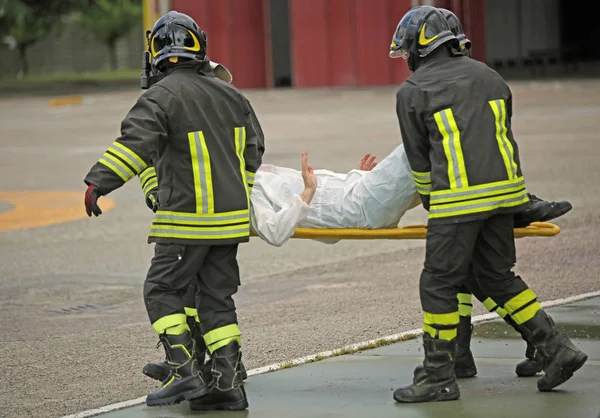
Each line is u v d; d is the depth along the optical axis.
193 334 10.41
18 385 11.69
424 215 22.25
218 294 9.96
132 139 9.36
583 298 14.43
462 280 9.78
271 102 60.06
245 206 9.84
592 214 21.14
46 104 66.62
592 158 29.27
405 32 9.86
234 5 70.44
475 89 9.61
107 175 9.28
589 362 11.23
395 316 14.23
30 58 109.12
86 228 22.98
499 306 10.30
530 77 68.50
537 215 10.27
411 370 11.30
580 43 91.06
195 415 9.94
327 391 10.59
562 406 9.66
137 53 111.81
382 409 9.83
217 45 70.62
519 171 9.79
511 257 10.02
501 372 10.99
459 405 9.82
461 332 10.75
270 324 14.12
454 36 9.77
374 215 10.43
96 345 13.48
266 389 10.78
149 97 9.52
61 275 18.30
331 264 18.41
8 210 25.86
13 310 15.80
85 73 108.19
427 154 9.76
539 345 10.06
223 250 9.88
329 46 68.50
